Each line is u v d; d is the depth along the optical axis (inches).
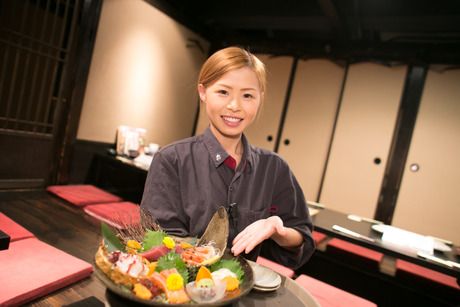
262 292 39.8
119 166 156.3
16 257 61.4
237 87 43.5
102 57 145.6
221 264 38.4
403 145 166.1
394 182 167.0
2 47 123.0
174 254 36.3
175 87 189.3
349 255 131.6
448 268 80.4
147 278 31.5
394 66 169.9
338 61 181.9
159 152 50.2
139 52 162.6
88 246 82.0
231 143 51.7
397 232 100.0
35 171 129.9
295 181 58.4
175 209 49.0
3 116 128.6
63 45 131.8
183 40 187.8
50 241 81.2
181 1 179.9
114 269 31.0
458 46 157.3
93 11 136.3
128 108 163.8
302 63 190.7
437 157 159.5
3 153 118.9
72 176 142.6
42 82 125.8
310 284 81.2
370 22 157.1
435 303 111.1
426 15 143.3
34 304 50.1
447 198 156.2
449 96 158.9
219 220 43.1
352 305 73.0
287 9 168.2
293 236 51.1
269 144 196.9
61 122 135.3
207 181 49.7
